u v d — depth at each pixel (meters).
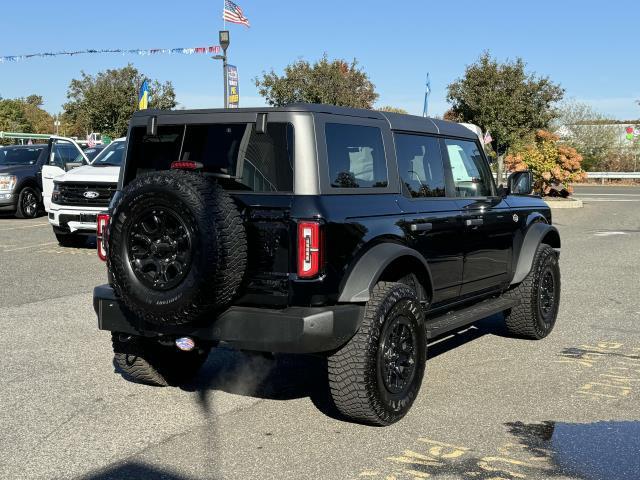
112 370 6.12
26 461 4.23
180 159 4.99
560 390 5.61
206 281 4.20
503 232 6.60
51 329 7.48
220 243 4.21
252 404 5.29
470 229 6.01
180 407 5.22
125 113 38.59
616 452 4.37
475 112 37.28
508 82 36.53
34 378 5.87
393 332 4.79
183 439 4.59
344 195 4.71
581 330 7.71
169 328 4.65
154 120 5.11
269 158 4.59
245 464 4.20
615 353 6.76
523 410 5.14
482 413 5.08
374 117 5.24
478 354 6.73
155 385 5.71
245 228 4.46
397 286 4.87
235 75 18.73
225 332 4.46
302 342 4.32
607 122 56.53
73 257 12.62
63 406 5.21
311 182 4.49
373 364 4.60
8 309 8.40
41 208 20.19
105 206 12.97
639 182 51.75
